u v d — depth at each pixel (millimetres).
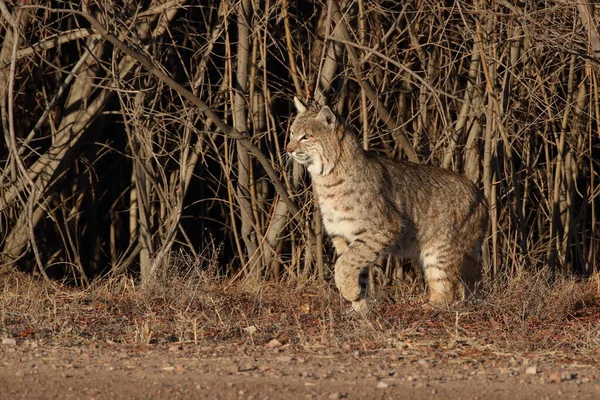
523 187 15797
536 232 16812
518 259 14625
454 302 11711
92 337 9664
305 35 15234
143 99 14492
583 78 14977
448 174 12430
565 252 15508
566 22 13141
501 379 7484
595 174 16016
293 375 7574
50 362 8148
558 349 9047
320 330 9953
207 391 7027
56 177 15258
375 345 9141
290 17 15547
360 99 14867
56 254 16406
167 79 12828
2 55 14734
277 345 9164
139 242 16234
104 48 15062
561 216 15719
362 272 11531
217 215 18094
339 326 10258
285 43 15328
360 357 8469
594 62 12375
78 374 7625
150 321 10477
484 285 12062
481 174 14578
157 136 15742
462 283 12062
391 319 10695
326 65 14133
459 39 14578
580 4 11961
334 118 11273
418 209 11875
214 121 13148
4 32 16000
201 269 13352
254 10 13961
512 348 9086
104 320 10695
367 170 11438
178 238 17766
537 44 12914
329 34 12922
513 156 15852
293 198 14344
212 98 15531
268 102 14141
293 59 13906
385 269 14742
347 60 14164
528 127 14266
